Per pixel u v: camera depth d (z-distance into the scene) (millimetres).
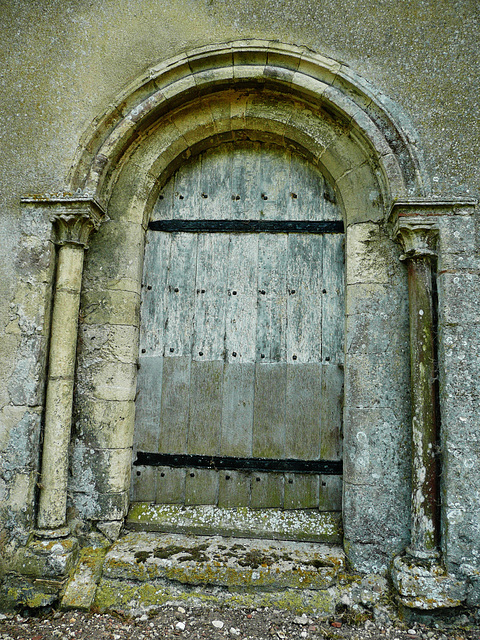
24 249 3176
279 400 3367
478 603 2639
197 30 3275
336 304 3404
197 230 3547
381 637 2609
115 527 3137
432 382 2867
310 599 2785
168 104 3297
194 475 3357
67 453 3111
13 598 2861
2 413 3053
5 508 2986
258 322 3443
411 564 2719
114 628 2693
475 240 2900
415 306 2936
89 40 3336
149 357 3465
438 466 2830
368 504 2953
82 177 3227
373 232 3160
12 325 3125
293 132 3383
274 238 3512
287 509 3277
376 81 3115
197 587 2861
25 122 3297
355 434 3016
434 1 3156
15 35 3379
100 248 3340
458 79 3066
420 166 2992
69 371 3143
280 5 3240
